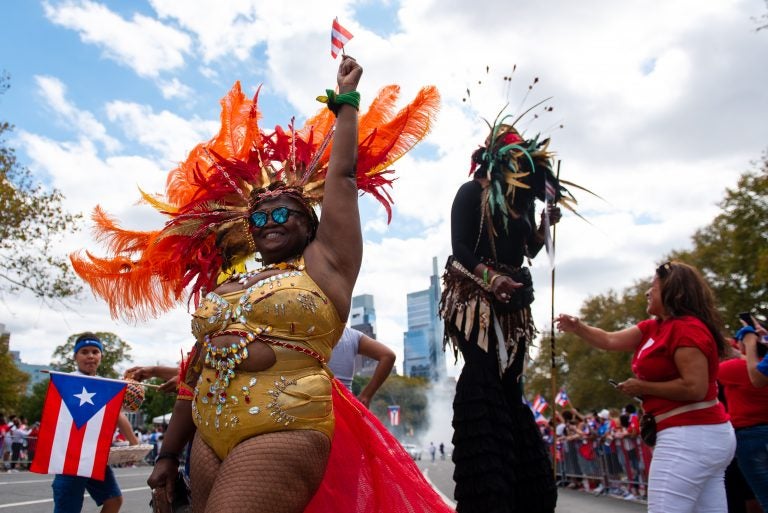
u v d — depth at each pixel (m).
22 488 11.20
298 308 2.30
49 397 4.21
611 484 11.87
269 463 2.13
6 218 18.95
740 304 30.11
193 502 2.35
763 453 4.59
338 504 2.53
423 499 2.53
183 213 2.96
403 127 2.96
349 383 4.46
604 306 55.62
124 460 4.34
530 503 3.48
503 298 3.43
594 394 51.53
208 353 2.38
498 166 3.76
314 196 2.80
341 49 2.60
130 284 3.06
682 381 3.39
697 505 3.48
